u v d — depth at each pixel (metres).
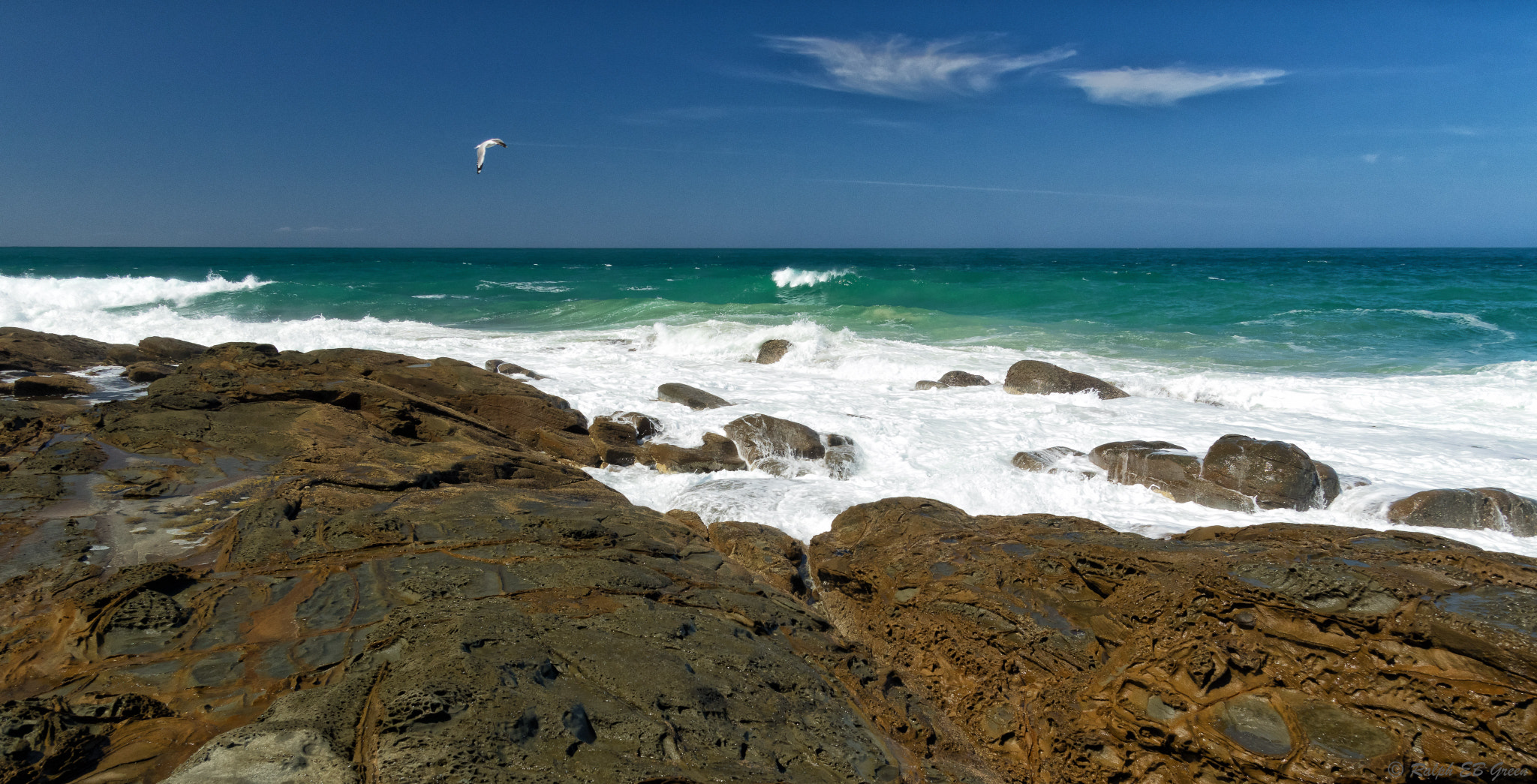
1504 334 20.08
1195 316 24.42
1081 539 6.14
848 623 6.41
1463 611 4.01
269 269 53.81
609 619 4.72
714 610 5.33
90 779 3.44
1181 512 8.36
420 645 4.04
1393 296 27.91
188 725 3.83
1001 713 5.09
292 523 6.12
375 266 59.59
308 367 12.23
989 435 11.00
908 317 25.09
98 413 9.63
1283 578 4.49
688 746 3.60
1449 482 9.20
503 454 9.03
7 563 5.52
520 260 91.44
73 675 4.21
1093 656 5.04
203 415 9.36
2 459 7.93
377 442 9.02
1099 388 14.05
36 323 21.03
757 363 17.53
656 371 15.91
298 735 3.30
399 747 3.16
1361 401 13.18
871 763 4.04
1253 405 13.43
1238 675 4.34
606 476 9.85
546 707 3.53
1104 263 70.44
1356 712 4.01
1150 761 4.37
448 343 19.45
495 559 5.70
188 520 6.40
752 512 8.31
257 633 4.66
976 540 6.34
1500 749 3.68
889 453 10.32
